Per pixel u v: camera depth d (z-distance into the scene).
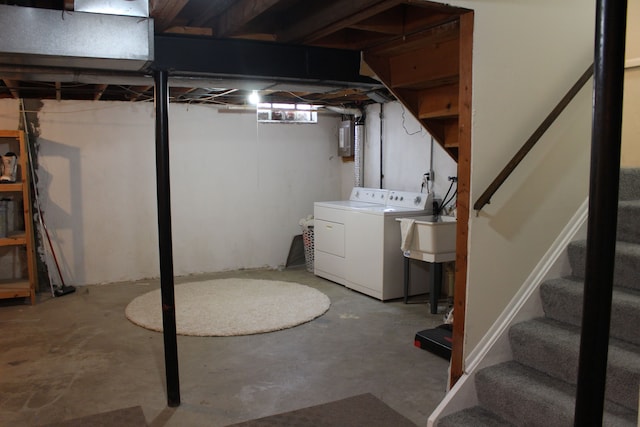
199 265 5.98
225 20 2.74
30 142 5.12
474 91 2.42
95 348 3.69
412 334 3.96
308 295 4.98
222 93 5.17
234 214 6.11
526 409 2.27
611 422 1.98
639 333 2.25
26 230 4.70
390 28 2.72
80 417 2.70
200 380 3.16
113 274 5.57
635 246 2.58
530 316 2.70
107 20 2.18
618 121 1.28
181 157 5.77
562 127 2.73
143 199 5.62
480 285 2.53
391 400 2.90
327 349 3.66
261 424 2.63
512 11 2.49
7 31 2.04
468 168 2.46
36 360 3.46
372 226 4.88
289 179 6.39
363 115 6.12
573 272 2.80
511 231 2.62
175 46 2.71
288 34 2.93
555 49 2.65
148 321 4.21
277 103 5.75
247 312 4.44
